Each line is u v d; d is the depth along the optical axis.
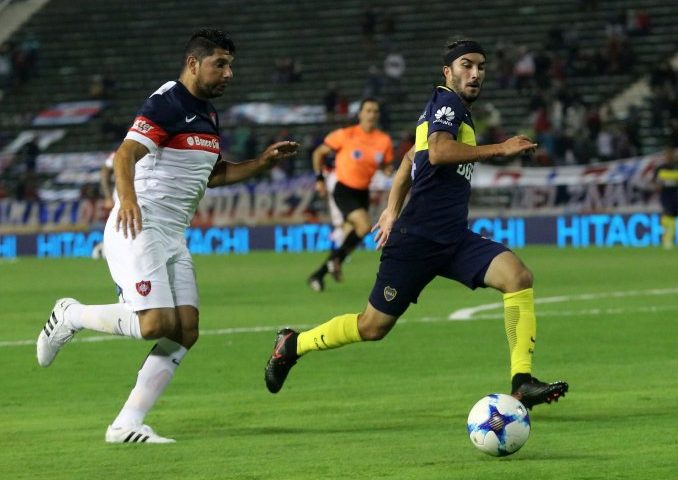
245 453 21.34
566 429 23.09
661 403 25.95
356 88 121.38
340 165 59.47
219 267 77.81
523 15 121.69
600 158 102.19
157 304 22.75
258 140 114.75
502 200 98.12
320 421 24.72
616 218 94.62
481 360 33.91
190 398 28.19
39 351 24.83
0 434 23.72
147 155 23.11
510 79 113.94
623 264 72.94
